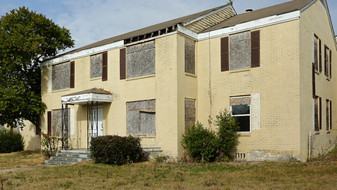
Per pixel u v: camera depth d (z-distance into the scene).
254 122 15.84
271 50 15.58
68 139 21.97
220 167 13.95
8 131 28.17
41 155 21.94
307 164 13.59
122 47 19.20
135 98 18.33
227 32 17.00
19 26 22.64
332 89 20.89
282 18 15.32
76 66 21.83
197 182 10.97
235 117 16.50
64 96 20.14
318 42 18.09
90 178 12.05
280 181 10.68
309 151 15.38
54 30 24.50
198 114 17.70
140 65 18.30
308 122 15.59
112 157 15.47
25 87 23.91
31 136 26.73
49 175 12.79
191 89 17.41
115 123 19.22
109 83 19.78
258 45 15.97
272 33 15.59
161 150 16.80
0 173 14.14
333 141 20.12
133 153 16.28
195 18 18.42
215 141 15.53
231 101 16.73
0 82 22.59
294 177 11.18
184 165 14.93
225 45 17.06
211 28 18.39
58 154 19.11
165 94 16.94
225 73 16.95
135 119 18.34
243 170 13.01
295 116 14.70
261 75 15.79
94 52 20.72
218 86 17.14
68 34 25.45
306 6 16.06
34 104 23.50
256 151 15.65
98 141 15.87
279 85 15.23
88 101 18.91
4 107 21.28
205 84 17.61
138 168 14.28
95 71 20.81
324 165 13.29
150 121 17.62
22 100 22.72
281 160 14.89
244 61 16.44
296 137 14.60
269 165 13.86
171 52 16.83
